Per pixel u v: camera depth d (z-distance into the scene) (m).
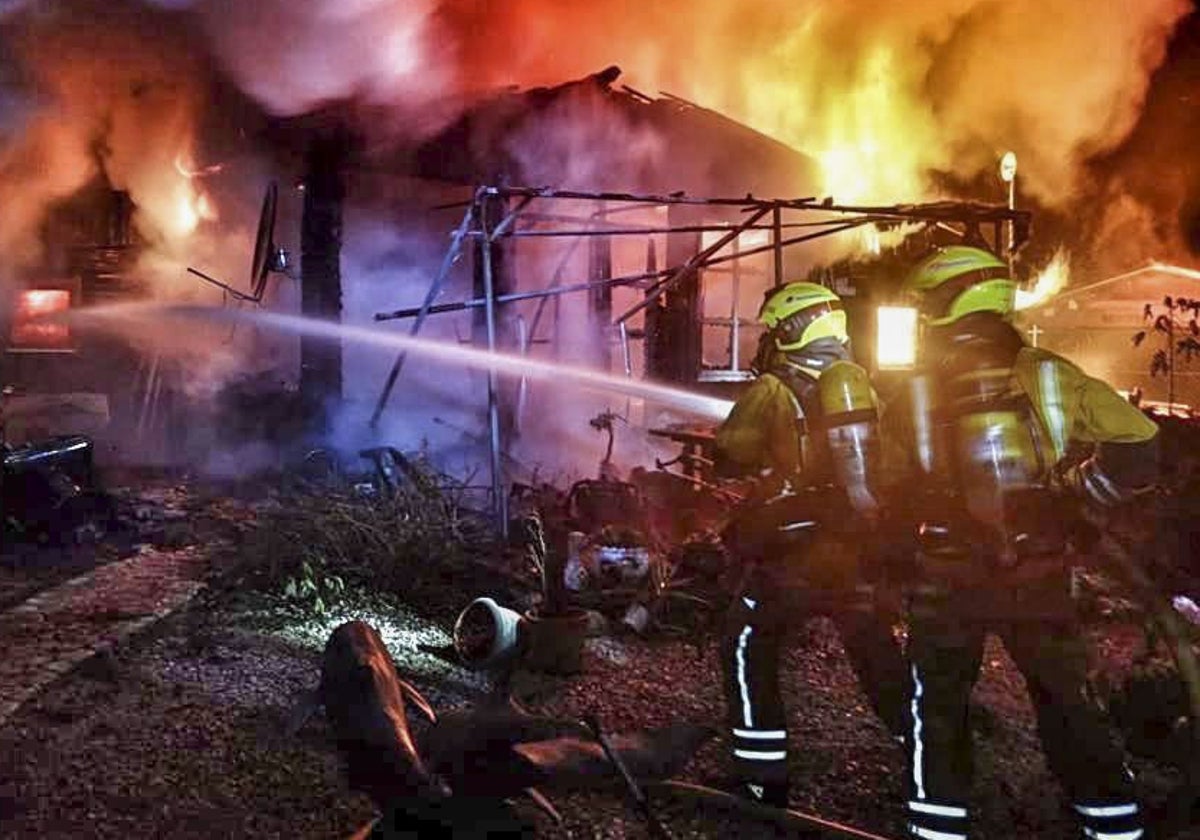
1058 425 3.45
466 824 3.33
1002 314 3.61
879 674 4.23
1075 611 3.49
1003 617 3.42
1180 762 4.25
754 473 4.18
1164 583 6.79
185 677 5.51
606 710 5.16
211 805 4.08
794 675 5.63
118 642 5.96
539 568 6.70
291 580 6.89
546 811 3.67
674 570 6.81
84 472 9.59
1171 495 7.11
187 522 9.39
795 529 3.97
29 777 4.28
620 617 6.46
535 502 8.40
